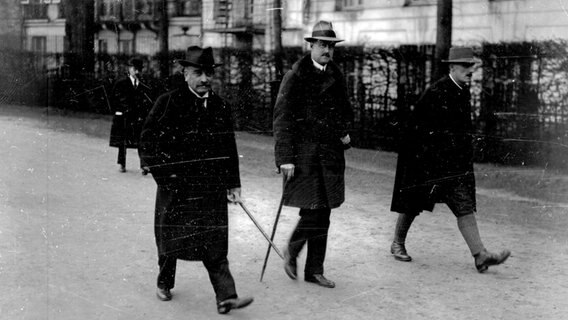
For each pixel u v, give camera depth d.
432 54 9.96
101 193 7.68
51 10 18.19
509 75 9.62
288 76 4.63
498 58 9.72
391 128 9.91
